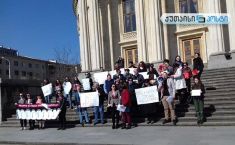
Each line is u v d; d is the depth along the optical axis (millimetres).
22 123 18297
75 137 14344
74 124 17797
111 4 32094
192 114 15664
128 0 31516
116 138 13289
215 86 18375
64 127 17125
